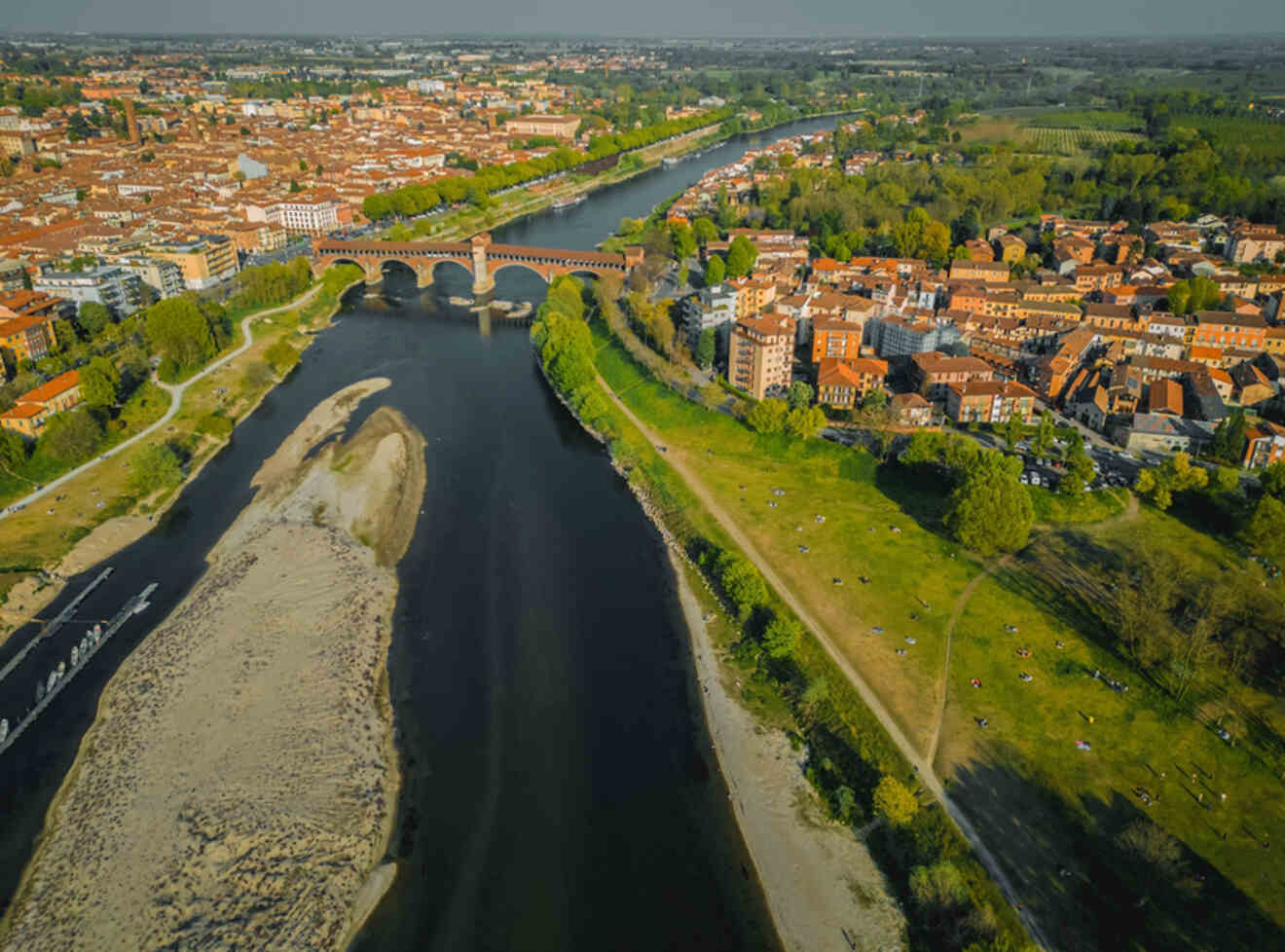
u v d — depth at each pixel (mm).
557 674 191625
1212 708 172250
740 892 145625
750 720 178375
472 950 137500
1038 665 185375
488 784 165750
